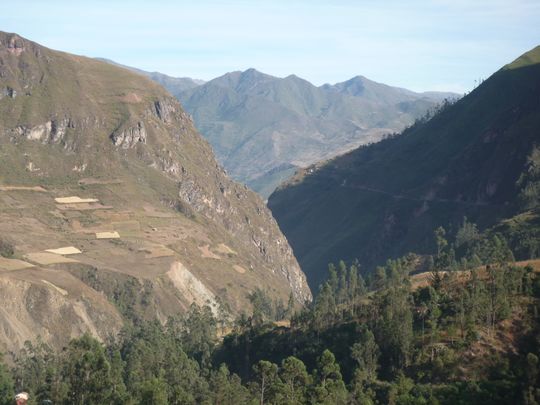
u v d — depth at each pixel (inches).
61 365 6013.8
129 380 5743.1
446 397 5024.6
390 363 5826.8
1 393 5610.2
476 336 5590.6
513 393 5012.3
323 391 5019.7
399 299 6200.8
